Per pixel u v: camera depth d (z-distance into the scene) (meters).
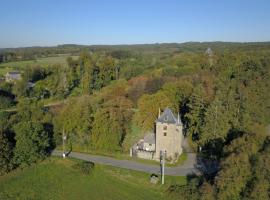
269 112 120.31
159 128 101.75
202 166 96.81
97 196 82.50
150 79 166.25
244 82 138.38
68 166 100.50
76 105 125.38
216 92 119.81
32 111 130.75
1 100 169.12
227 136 100.88
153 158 103.94
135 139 117.50
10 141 105.50
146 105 125.19
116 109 121.38
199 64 199.50
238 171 68.50
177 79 158.75
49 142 114.38
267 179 65.19
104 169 97.50
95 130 113.75
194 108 114.75
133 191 85.06
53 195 82.75
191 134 115.44
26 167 99.19
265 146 70.06
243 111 107.06
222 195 68.69
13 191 84.31
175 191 80.69
